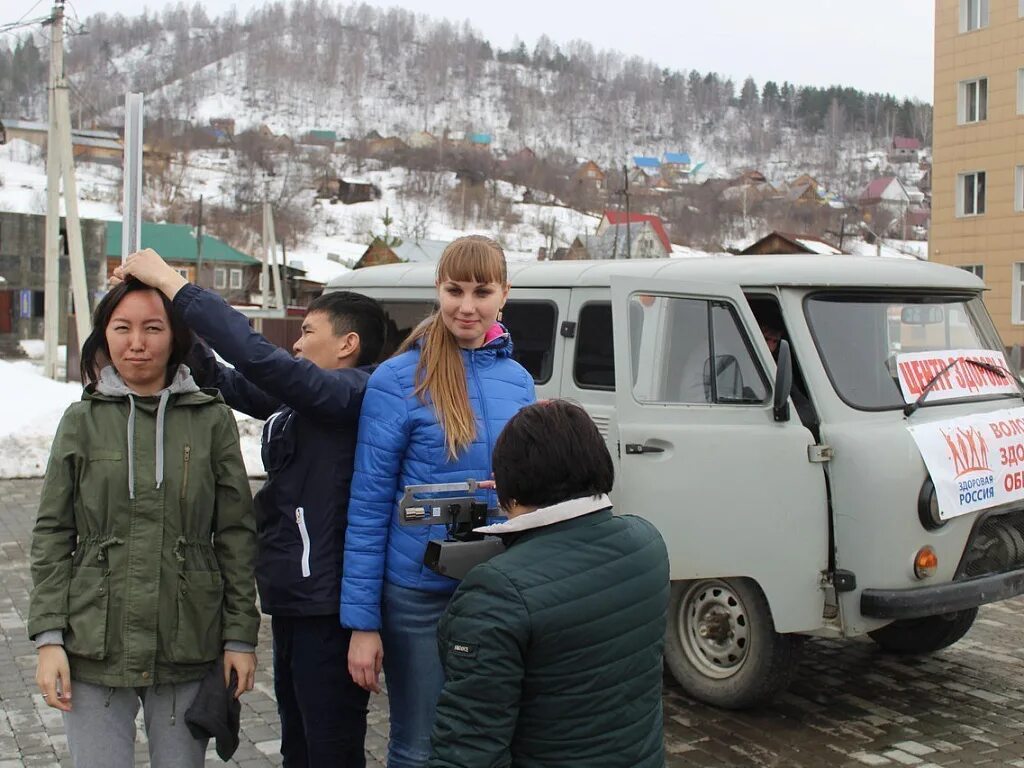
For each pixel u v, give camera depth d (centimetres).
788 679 516
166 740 295
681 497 505
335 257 8919
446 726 227
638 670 240
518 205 12094
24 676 572
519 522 243
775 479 500
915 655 632
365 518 312
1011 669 606
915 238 9400
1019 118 3322
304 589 326
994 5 3372
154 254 308
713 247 8694
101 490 287
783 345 496
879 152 17012
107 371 299
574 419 249
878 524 487
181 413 300
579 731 231
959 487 504
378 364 358
